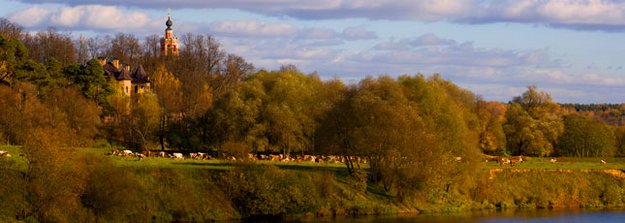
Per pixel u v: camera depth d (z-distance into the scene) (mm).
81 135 128500
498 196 107750
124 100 152875
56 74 145750
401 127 98438
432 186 98062
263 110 127750
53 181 70312
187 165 95438
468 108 153125
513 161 131750
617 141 178250
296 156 121062
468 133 117688
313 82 145500
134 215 76688
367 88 126375
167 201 81125
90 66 150625
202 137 144625
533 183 114188
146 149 137250
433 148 97938
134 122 145500
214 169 91438
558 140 168250
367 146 98938
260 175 88062
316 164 111250
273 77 140125
